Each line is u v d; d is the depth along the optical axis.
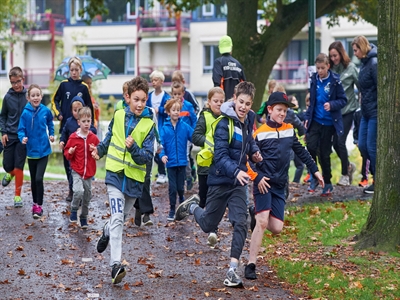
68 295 9.66
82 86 16.08
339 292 9.88
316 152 16.55
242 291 9.92
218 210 10.33
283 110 10.40
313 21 18.30
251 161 10.28
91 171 13.62
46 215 14.74
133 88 10.19
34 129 14.40
